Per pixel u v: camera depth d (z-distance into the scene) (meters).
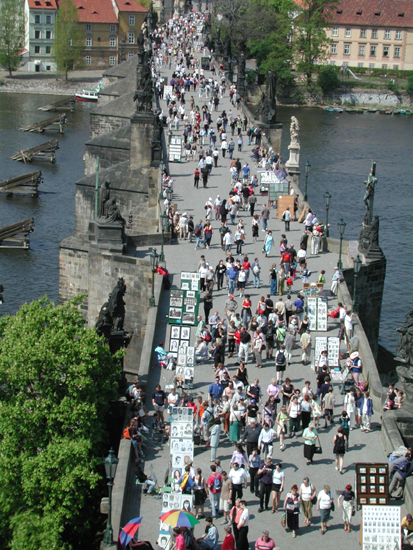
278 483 59.06
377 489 57.59
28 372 68.81
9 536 67.38
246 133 178.88
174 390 70.56
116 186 143.62
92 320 107.56
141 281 103.12
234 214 120.81
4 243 166.12
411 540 56.34
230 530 53.69
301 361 83.00
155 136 142.00
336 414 73.38
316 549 56.16
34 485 65.12
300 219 124.81
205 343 83.44
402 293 150.75
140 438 66.12
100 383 73.00
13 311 135.75
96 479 65.75
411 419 70.25
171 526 54.19
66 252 132.75
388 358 124.81
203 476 64.00
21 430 68.88
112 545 54.66
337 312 89.69
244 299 96.12
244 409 68.38
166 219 113.06
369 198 111.94
